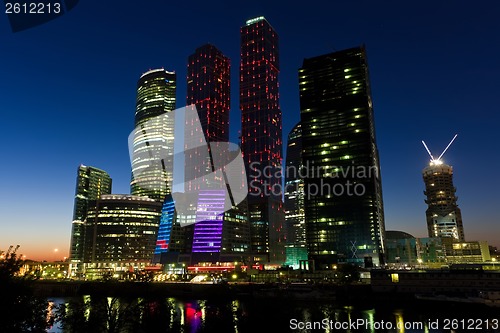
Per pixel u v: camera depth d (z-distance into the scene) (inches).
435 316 5103.3
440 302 6220.5
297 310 5816.9
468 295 6299.2
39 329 1534.2
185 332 4067.4
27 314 1419.8
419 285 6845.5
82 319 2743.6
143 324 3695.9
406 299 6589.6
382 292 6948.8
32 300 1521.9
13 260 1385.3
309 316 5265.8
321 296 6978.4
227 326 4613.7
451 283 6658.5
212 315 5428.2
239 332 4296.3
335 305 6294.3
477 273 6560.0
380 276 7160.4
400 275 7017.7
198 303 7288.4
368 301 6648.6
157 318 4404.5
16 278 1408.7
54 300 7657.5
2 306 1320.1
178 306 6727.4
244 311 5753.0
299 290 7337.6
